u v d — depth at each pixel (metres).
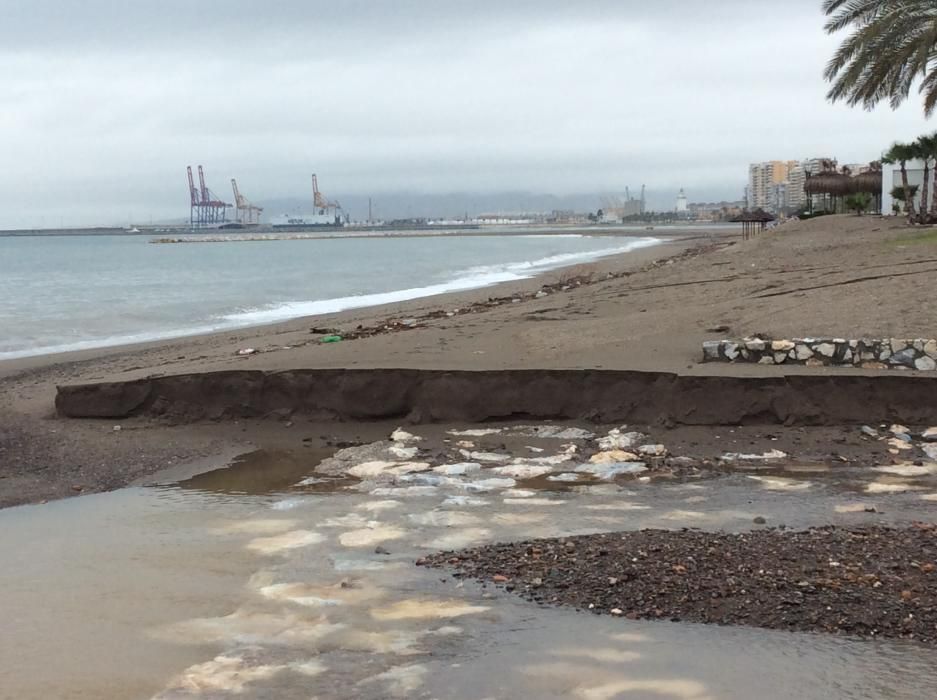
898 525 7.65
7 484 9.66
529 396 11.74
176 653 5.45
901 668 5.03
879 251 28.78
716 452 10.27
